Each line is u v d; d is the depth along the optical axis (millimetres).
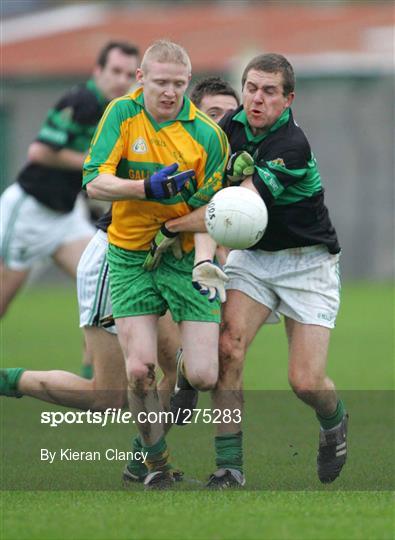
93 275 23578
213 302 21234
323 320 22500
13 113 97062
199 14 118125
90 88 34656
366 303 69562
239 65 86562
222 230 20516
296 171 21547
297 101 89938
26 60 103438
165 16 119688
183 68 20938
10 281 35938
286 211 22266
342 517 18234
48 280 91000
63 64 97500
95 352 23938
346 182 89188
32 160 35469
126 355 21594
